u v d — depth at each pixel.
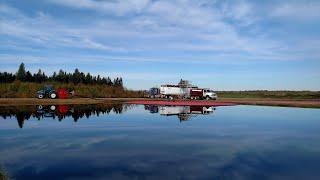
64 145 17.66
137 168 12.98
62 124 26.62
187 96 77.94
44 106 44.16
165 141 19.05
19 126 25.12
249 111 42.75
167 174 12.18
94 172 12.33
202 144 18.17
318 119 32.34
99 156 15.02
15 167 12.99
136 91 88.31
